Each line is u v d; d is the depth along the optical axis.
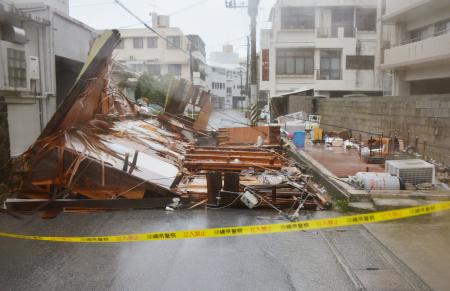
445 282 4.34
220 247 5.42
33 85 9.52
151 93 22.64
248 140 14.17
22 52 8.64
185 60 42.44
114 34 7.48
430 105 11.09
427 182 8.08
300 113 21.66
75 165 7.26
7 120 8.27
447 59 16.14
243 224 6.45
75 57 12.09
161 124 15.36
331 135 17.78
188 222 6.56
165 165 8.63
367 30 29.89
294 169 9.78
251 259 5.01
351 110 17.66
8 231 6.16
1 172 7.98
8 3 8.81
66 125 7.59
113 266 4.80
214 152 10.60
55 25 10.73
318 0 29.64
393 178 7.89
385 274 4.57
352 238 5.76
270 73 31.81
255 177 9.00
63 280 4.44
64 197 7.30
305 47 30.53
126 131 10.32
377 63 21.31
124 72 18.00
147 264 4.86
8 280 4.46
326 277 4.50
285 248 5.39
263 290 4.18
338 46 30.16
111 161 7.68
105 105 10.78
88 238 5.71
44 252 5.27
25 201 7.05
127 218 6.80
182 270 4.68
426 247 5.34
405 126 12.61
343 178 9.05
